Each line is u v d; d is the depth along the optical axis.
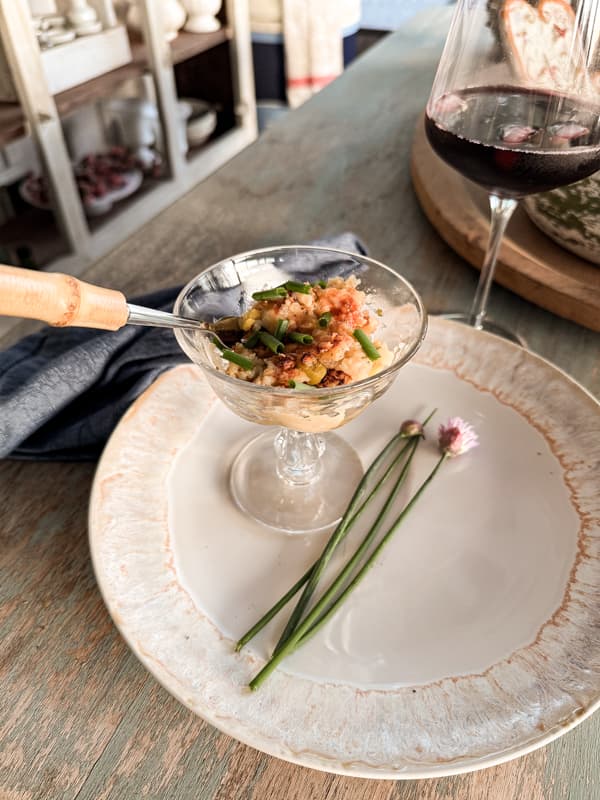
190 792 0.19
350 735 0.19
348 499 0.27
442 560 0.25
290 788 0.19
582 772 0.20
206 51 1.27
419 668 0.21
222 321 0.27
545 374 0.31
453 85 0.31
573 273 0.36
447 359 0.33
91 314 0.21
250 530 0.26
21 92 0.78
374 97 0.66
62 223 0.90
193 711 0.19
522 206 0.42
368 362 0.25
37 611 0.24
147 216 1.08
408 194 0.50
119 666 0.22
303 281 0.30
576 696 0.20
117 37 0.93
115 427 0.29
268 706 0.20
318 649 0.22
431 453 0.29
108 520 0.25
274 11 1.28
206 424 0.30
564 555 0.25
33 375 0.30
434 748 0.19
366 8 1.52
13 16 0.73
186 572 0.24
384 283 0.29
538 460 0.28
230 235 0.45
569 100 0.28
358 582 0.23
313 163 0.54
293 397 0.22
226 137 1.30
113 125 1.12
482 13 0.29
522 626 0.22
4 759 0.20
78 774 0.20
